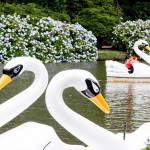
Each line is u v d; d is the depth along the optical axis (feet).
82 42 107.14
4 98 51.85
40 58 101.50
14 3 117.70
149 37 120.26
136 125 40.91
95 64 97.50
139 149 27.37
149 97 56.24
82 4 129.59
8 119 26.13
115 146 25.36
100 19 126.21
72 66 91.50
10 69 26.07
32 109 46.26
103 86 65.26
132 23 122.01
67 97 53.93
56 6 125.59
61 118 25.17
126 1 143.84
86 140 25.22
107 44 133.18
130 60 73.67
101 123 41.45
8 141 23.89
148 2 142.72
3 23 101.35
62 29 106.01
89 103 50.60
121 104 50.96
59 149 24.93
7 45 98.84
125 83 70.13
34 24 105.81
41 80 27.07
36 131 24.58
